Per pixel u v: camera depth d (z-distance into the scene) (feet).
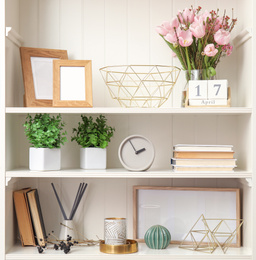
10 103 6.37
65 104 6.20
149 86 7.04
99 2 7.06
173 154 6.59
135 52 7.06
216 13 6.94
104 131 6.66
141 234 6.84
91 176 6.08
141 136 6.46
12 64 6.50
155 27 7.05
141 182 7.00
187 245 6.63
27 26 7.04
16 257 6.01
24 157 7.03
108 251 6.07
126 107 6.58
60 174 6.07
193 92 6.15
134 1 7.06
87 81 6.27
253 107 6.05
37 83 6.52
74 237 6.72
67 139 7.04
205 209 6.79
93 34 7.06
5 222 6.07
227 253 6.10
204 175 6.07
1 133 6.05
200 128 7.04
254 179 6.03
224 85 6.12
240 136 6.78
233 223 6.72
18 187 6.95
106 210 7.00
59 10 7.06
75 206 6.77
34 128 6.24
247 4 6.39
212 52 6.04
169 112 6.09
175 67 6.47
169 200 6.85
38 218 6.50
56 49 6.90
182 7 7.04
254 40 6.03
